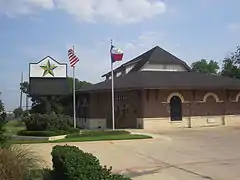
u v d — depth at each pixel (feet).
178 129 99.50
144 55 136.87
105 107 113.50
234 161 43.75
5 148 26.96
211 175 35.32
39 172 29.12
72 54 105.70
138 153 52.31
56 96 143.13
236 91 113.19
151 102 103.19
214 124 109.70
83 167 22.27
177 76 113.91
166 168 39.73
